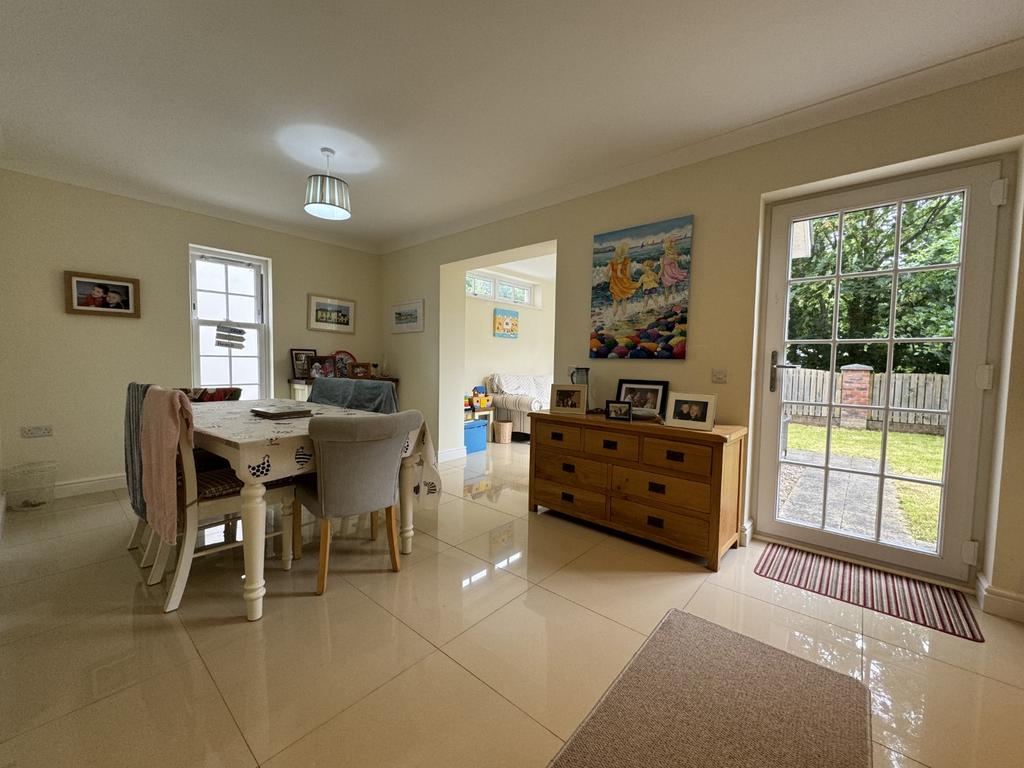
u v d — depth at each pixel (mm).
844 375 2271
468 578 2080
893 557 2158
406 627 1691
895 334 2127
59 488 3020
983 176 1887
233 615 1755
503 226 3633
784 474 2480
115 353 3209
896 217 2104
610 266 2920
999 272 1871
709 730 1229
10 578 2008
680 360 2656
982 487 1941
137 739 1176
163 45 1749
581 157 2691
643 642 1615
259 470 1709
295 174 2959
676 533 2303
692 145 2516
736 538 2410
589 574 2131
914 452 2096
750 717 1276
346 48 1771
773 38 1683
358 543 2471
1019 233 1736
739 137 2371
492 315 6344
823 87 1980
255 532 1716
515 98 2102
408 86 2018
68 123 2340
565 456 2783
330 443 1799
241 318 3959
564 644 1600
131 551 2281
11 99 2117
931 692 1383
